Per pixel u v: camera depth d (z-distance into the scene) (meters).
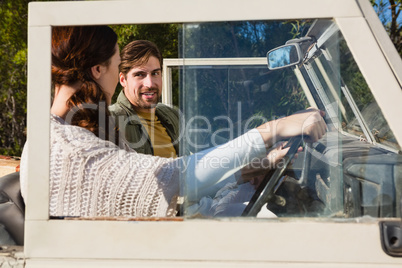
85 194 1.39
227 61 1.27
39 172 1.20
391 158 1.26
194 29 1.23
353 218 1.16
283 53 1.40
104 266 1.17
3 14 6.62
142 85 2.25
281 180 1.39
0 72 6.88
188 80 1.25
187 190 1.29
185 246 1.16
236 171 1.34
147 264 1.16
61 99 1.54
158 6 1.20
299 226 1.14
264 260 1.15
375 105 1.23
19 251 1.22
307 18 1.18
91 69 1.60
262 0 1.18
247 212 1.33
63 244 1.19
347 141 1.45
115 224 1.18
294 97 1.50
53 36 1.49
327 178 1.42
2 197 1.58
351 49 1.17
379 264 1.12
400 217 1.15
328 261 1.13
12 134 7.13
